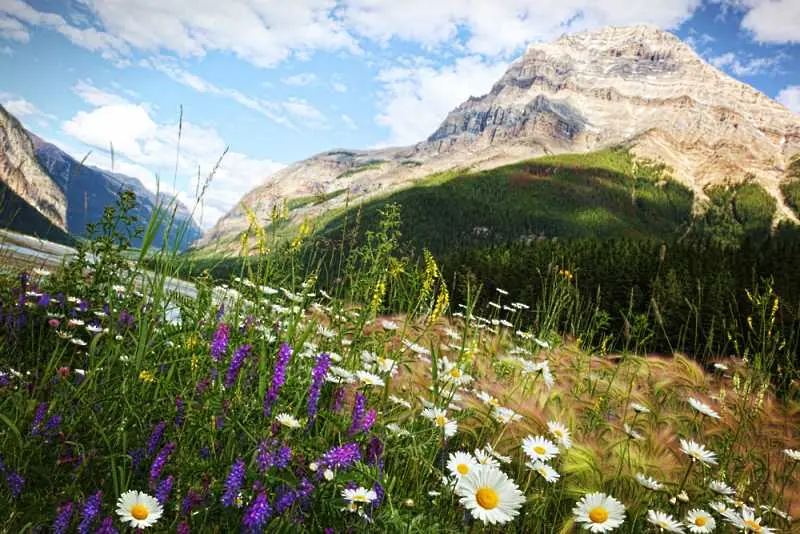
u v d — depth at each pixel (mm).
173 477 2125
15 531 1876
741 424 3715
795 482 3307
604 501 2127
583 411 3746
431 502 2410
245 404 2303
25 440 2227
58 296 3826
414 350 3934
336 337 3514
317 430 2443
